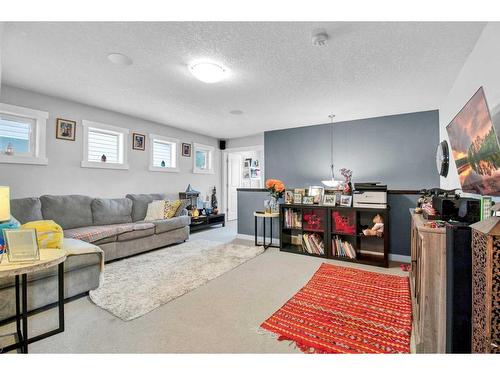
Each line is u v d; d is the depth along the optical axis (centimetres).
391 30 181
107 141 418
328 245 335
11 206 280
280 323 178
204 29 183
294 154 521
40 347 153
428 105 364
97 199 365
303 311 195
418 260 174
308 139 505
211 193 641
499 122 144
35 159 325
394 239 329
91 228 323
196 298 219
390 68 245
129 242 335
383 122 430
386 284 247
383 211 302
